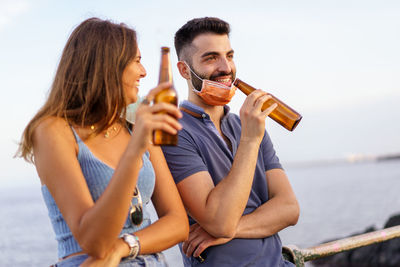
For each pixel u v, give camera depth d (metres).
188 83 2.32
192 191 1.97
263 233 2.03
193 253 1.97
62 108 1.52
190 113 2.22
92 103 1.56
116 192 1.26
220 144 2.18
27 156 1.51
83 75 1.56
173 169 2.04
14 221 75.75
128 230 1.54
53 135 1.45
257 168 2.23
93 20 1.64
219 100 2.19
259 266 1.97
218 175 2.12
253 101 1.92
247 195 1.85
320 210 55.81
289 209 2.11
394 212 47.09
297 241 33.69
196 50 2.23
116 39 1.59
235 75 2.28
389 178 116.94
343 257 22.30
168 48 1.44
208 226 1.86
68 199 1.38
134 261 1.48
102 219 1.27
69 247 1.47
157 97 1.37
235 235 1.97
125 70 1.61
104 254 1.33
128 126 1.80
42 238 48.91
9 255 38.25
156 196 1.73
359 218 45.25
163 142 1.36
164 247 1.56
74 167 1.43
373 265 21.08
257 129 1.88
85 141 1.56
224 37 2.25
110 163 1.58
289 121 1.98
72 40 1.61
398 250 20.53
